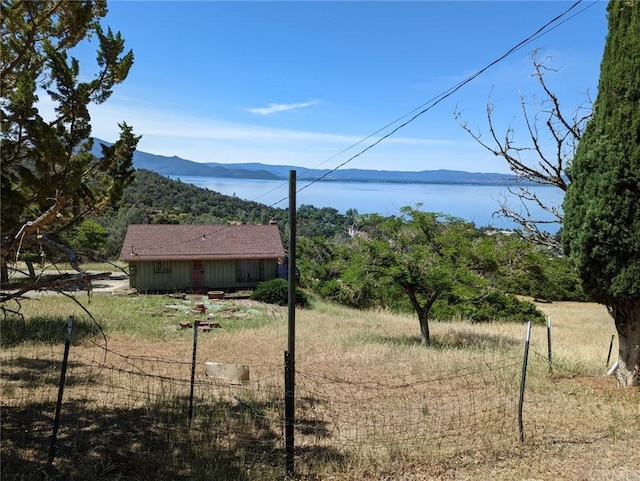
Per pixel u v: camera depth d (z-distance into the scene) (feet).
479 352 40.19
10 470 15.88
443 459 18.34
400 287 46.75
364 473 17.22
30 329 43.34
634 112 25.36
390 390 28.48
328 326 58.18
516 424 22.08
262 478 16.40
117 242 141.59
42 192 15.75
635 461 18.47
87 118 17.56
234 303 78.33
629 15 26.09
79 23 17.25
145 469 16.74
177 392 26.84
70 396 25.26
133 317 57.82
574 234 27.40
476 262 48.16
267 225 106.63
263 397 26.40
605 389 27.50
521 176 33.68
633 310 27.35
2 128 16.17
